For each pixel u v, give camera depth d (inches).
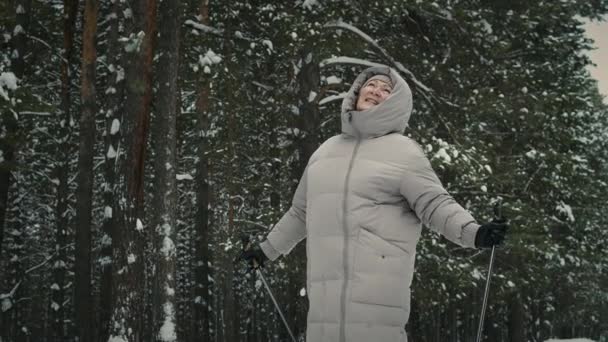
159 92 498.3
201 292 880.9
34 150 897.5
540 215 633.6
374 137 114.0
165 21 495.5
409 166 108.5
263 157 850.1
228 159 726.5
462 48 560.4
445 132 564.7
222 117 698.8
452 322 1355.8
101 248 673.6
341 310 105.5
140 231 460.8
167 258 494.9
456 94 579.8
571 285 1055.6
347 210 108.6
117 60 648.4
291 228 130.8
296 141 561.3
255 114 709.9
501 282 624.1
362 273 105.8
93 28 694.5
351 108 121.7
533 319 1218.6
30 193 1056.8
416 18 548.4
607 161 1106.7
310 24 448.5
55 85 754.8
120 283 452.4
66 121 762.2
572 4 619.2
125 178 456.8
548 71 674.2
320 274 109.1
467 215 104.3
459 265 555.8
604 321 1740.9
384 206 108.9
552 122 629.0
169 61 495.2
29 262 1261.1
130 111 459.2
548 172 642.8
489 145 563.5
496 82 605.6
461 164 473.1
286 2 482.6
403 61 554.6
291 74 551.8
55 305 855.1
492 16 589.9
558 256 742.5
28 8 593.9
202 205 879.1
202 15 534.0
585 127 856.3
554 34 676.1
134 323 453.4
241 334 1413.6
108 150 642.8
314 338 108.3
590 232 927.0
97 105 831.7
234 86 511.8
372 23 540.7
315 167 116.7
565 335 1665.8
